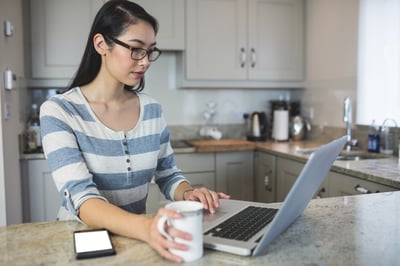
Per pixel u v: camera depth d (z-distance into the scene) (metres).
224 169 2.92
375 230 0.93
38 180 2.59
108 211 0.89
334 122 2.97
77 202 0.93
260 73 3.15
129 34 1.04
